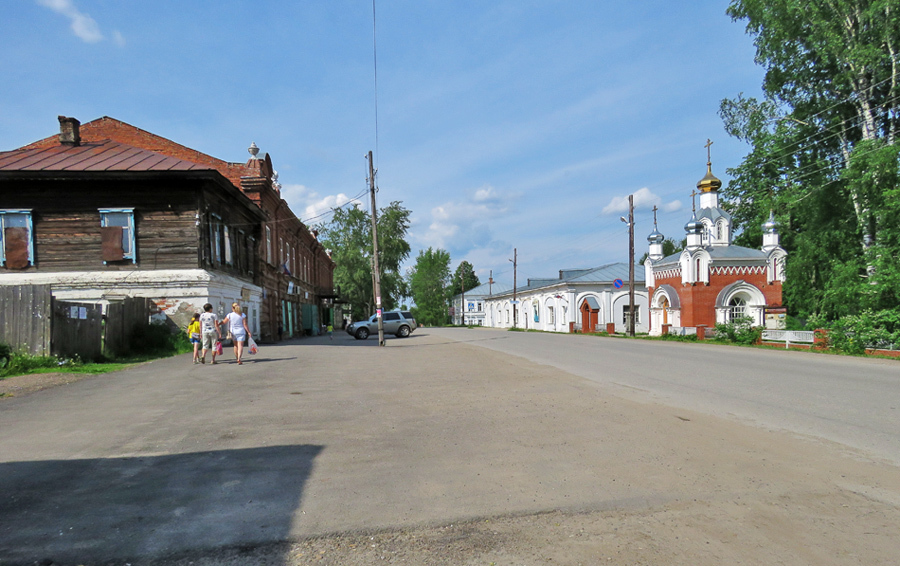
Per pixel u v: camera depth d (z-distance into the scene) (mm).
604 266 51750
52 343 12641
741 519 3756
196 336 13578
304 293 41312
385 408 7605
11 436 5949
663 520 3752
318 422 6695
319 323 48344
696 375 11273
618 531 3584
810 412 7254
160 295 18172
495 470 4816
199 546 3354
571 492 4270
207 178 18312
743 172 32750
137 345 16047
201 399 8281
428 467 4906
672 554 3258
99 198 18578
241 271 23891
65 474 4676
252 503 4039
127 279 18109
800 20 24938
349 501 4090
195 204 18688
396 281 58656
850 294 23250
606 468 4855
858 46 23188
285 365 13125
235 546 3365
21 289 12641
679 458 5145
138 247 18594
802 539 3441
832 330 18234
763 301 31406
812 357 15945
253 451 5398
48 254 18469
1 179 17922
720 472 4730
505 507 3980
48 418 6875
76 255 18484
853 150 23281
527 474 4707
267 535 3510
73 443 5668
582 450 5430
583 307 45000
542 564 3160
